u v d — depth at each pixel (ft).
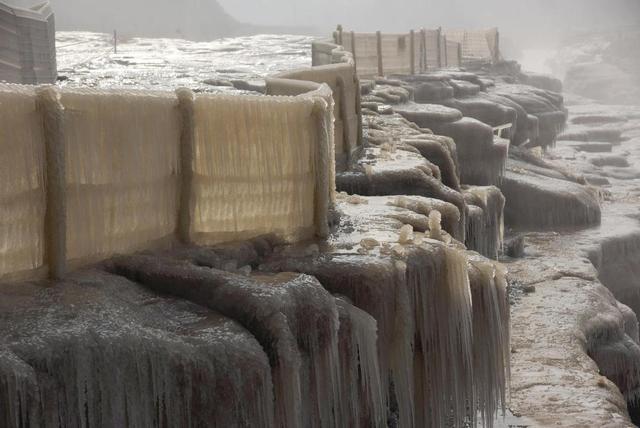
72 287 26.73
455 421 37.06
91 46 186.91
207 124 33.30
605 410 48.83
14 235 26.35
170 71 119.14
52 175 26.96
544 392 50.88
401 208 45.09
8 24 66.90
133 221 30.58
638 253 104.17
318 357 29.25
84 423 23.09
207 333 25.98
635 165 177.37
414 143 72.64
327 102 40.91
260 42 206.80
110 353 23.53
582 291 74.43
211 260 31.86
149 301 27.73
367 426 32.50
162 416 24.52
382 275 33.37
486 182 107.55
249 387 25.44
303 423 29.12
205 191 33.58
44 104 26.68
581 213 107.24
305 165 36.94
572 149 179.63
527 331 62.90
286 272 31.78
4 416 21.22
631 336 75.20
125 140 29.81
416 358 35.83
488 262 38.09
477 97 143.64
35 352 22.44
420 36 151.64
